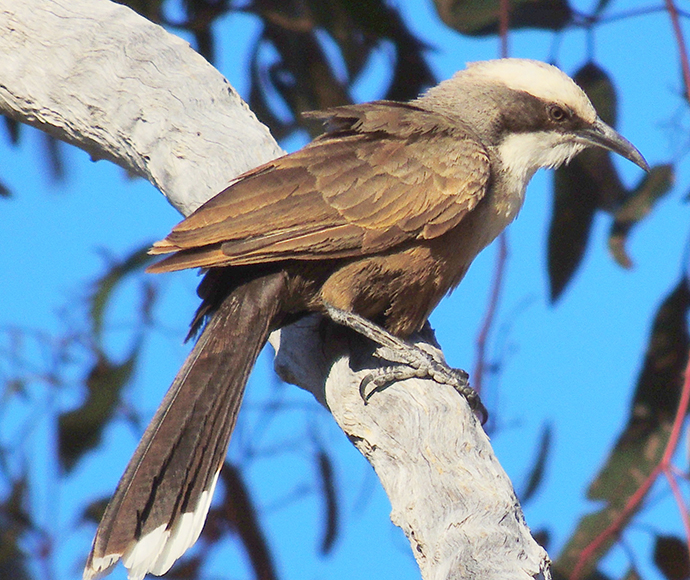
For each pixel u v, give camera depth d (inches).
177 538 361.7
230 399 382.0
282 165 412.8
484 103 462.6
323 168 412.2
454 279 436.8
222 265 390.9
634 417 522.6
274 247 395.9
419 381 397.4
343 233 405.7
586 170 535.8
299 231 401.4
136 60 478.0
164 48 484.4
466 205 421.4
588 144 473.1
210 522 534.6
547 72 470.9
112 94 470.9
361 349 423.2
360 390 390.3
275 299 402.6
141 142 464.1
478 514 335.6
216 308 407.5
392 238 411.8
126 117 466.9
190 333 407.2
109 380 540.4
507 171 458.6
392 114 435.8
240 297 401.1
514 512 340.8
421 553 339.9
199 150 457.7
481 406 407.5
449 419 374.6
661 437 516.1
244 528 527.2
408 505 350.6
